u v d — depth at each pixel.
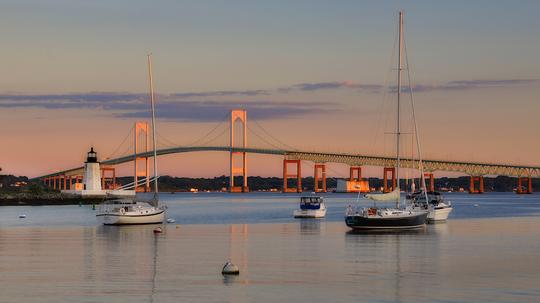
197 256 54.84
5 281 42.97
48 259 52.75
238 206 170.50
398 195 87.94
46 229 82.38
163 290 40.38
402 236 73.50
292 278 44.41
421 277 45.03
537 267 49.41
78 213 125.12
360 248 61.12
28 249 59.47
